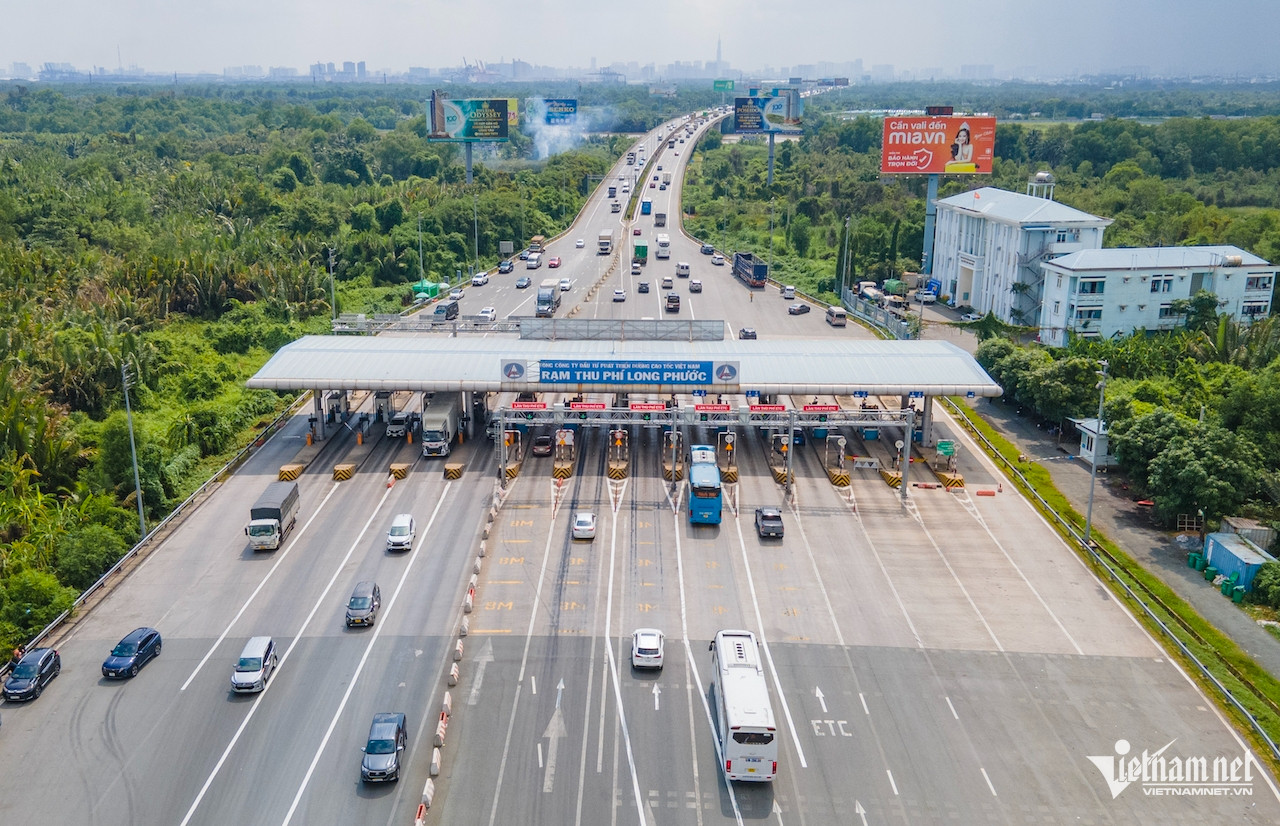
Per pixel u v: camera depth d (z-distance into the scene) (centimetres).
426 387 9719
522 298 17438
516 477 9669
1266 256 17712
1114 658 6775
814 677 6506
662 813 5278
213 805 5300
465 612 7188
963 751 5806
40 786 5431
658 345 10756
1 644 6612
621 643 6862
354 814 5247
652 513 8894
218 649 6744
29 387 11081
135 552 8125
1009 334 13788
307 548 8194
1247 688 6456
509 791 5431
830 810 5322
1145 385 11031
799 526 8675
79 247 17812
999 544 8406
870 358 10244
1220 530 8406
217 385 12438
